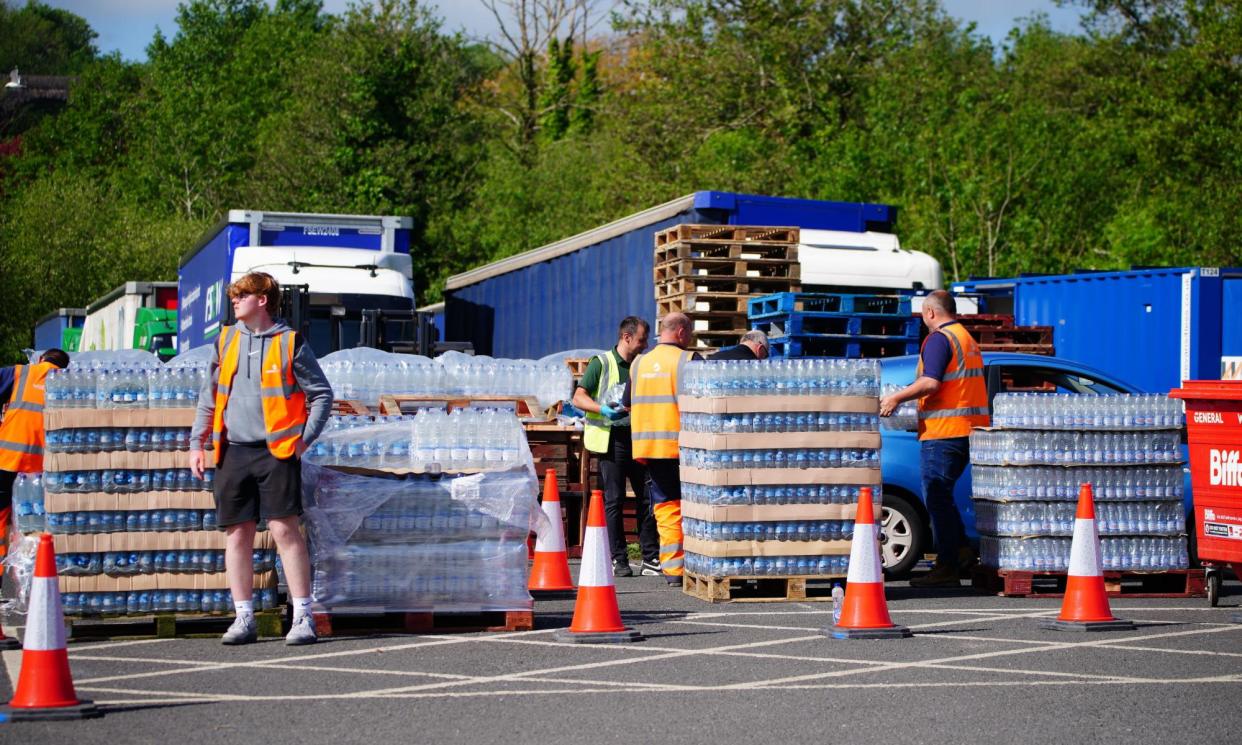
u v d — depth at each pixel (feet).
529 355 75.51
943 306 36.65
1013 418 35.40
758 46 148.87
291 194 159.33
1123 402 35.78
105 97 233.35
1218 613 32.96
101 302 117.19
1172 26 168.45
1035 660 26.22
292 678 24.23
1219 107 119.24
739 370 33.81
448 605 29.25
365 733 20.16
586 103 200.54
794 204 55.16
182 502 28.25
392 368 44.70
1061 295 61.21
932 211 102.53
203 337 79.36
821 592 36.47
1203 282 55.42
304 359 27.25
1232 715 21.59
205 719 21.01
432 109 163.43
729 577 33.81
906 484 38.83
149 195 202.69
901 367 39.50
